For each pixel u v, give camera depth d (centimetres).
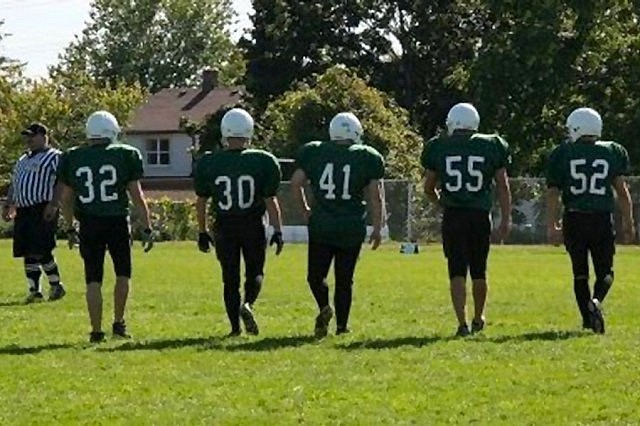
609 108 7588
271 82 10406
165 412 1417
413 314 2459
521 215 6688
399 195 6750
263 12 10400
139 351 1867
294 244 6384
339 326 2094
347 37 10425
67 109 9331
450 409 1416
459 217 2047
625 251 5506
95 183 2023
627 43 7606
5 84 9575
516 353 1805
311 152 2056
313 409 1424
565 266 4325
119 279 2058
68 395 1519
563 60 7531
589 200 2080
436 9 10275
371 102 7606
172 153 11756
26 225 2809
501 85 7531
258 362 1748
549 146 7575
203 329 2189
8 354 1848
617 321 2312
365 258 4853
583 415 1379
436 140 2064
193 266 4150
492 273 3900
